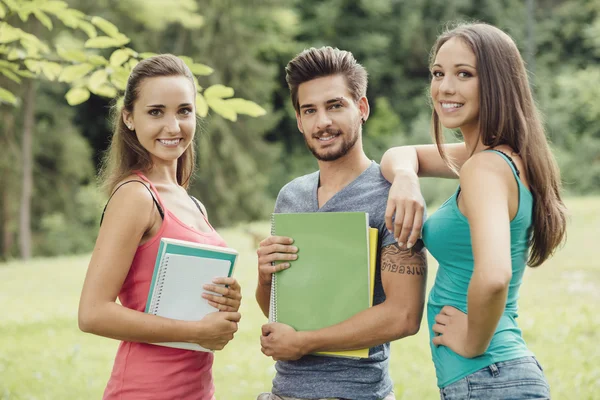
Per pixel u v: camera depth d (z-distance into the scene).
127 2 12.68
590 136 24.77
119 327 2.49
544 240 2.42
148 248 2.62
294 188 3.01
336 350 2.67
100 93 4.15
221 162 26.80
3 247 23.09
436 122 2.79
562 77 21.59
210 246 2.61
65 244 23.94
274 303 2.78
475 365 2.31
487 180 2.24
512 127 2.37
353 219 2.65
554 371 5.75
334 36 30.45
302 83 2.76
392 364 6.26
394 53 31.05
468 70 2.42
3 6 4.28
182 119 2.75
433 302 2.51
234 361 6.64
